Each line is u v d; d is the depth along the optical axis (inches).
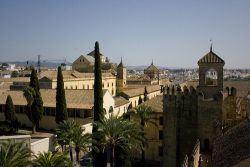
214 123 2261.3
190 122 2365.9
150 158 3021.7
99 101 2640.3
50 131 3398.1
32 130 3368.6
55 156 1708.9
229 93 2469.2
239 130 1653.5
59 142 2503.7
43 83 4340.6
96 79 2655.0
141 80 7214.6
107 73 6107.3
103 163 2503.7
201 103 2300.7
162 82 7559.1
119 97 4539.9
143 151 2738.7
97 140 2466.8
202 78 2384.4
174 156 2416.3
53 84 4340.6
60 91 3080.7
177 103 2393.0
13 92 3929.6
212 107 2274.9
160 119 2979.8
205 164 1868.8
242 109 2409.0
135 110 2970.0
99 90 2645.2
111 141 2261.3
